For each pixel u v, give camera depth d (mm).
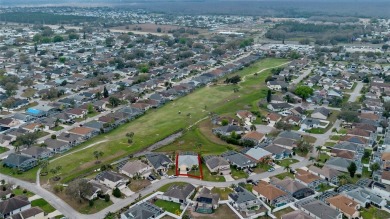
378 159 176750
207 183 158250
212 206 138875
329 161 173125
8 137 197875
